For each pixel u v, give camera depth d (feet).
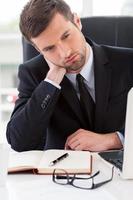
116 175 2.85
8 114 8.22
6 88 8.51
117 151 3.40
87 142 3.58
